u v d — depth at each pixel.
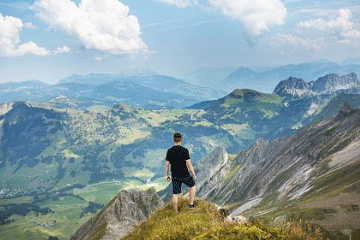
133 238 14.53
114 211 66.75
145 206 73.44
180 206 15.03
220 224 9.42
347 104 161.25
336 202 29.41
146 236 13.59
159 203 75.25
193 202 14.22
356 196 30.94
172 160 13.44
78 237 77.81
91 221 79.19
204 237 8.31
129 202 68.81
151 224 14.90
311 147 148.88
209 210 13.16
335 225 20.00
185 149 13.42
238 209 129.88
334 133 144.50
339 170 89.94
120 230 27.16
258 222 8.64
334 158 111.50
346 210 23.33
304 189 96.88
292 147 166.38
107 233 26.45
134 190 78.75
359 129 125.81
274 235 7.77
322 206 26.02
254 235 7.76
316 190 82.75
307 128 177.50
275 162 168.50
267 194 131.88
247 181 187.38
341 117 159.12
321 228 19.75
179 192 13.71
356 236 17.81
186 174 13.48
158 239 10.86
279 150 184.12
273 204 107.69
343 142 124.38
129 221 29.53
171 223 12.25
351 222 19.89
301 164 134.50
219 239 7.91
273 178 154.50
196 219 11.65
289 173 134.38
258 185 159.25
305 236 7.73
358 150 103.75
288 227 8.05
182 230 10.06
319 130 163.00
